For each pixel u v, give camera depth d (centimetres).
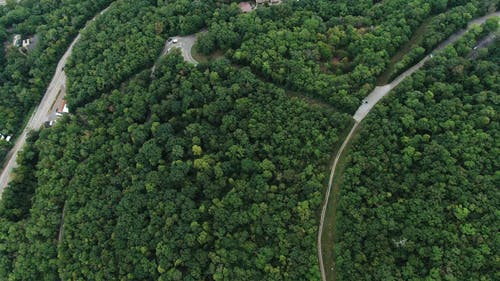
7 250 18000
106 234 17100
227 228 15875
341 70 18525
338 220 15138
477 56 17800
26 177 19775
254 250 15312
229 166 16912
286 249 15012
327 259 15250
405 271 13775
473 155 15038
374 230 14450
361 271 14150
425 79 17312
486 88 16800
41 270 17300
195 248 15925
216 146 17538
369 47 18612
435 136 15925
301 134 16862
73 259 17088
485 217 13912
